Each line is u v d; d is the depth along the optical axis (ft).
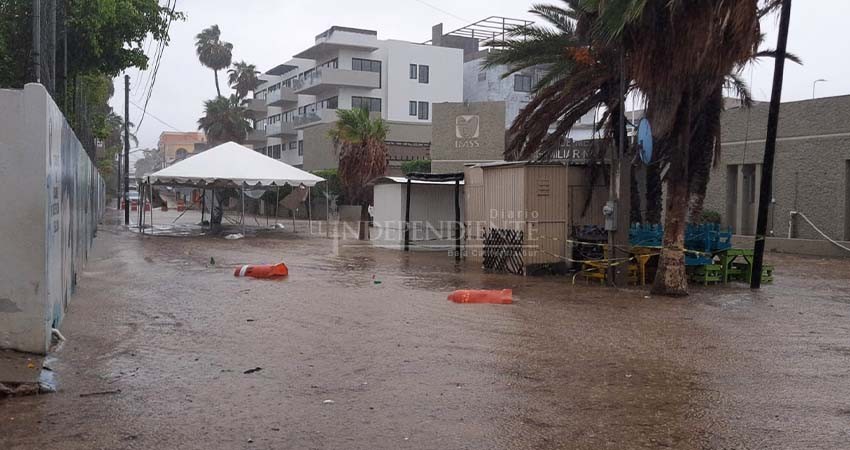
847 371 24.14
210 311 34.91
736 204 90.12
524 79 194.59
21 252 23.36
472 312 35.65
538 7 58.85
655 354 26.50
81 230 49.34
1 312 23.20
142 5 65.31
